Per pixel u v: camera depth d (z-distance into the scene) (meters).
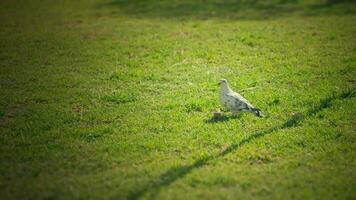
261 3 29.86
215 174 9.55
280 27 22.83
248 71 16.42
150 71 16.70
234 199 8.66
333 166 9.91
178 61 17.94
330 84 14.70
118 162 10.27
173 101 13.73
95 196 8.84
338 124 11.93
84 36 22.28
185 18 26.14
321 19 24.33
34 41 21.42
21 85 15.40
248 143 10.98
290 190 8.98
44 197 8.87
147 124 12.22
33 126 12.07
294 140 11.09
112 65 17.59
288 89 14.48
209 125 12.01
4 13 28.94
